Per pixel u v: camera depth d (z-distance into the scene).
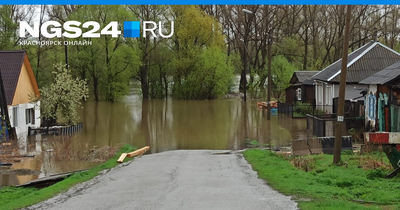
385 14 62.44
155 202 10.51
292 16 70.19
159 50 68.50
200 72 65.06
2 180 16.17
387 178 13.20
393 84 21.12
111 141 27.64
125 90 64.38
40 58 57.50
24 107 31.33
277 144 25.33
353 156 17.52
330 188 11.91
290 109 39.41
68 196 12.07
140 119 40.50
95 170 17.05
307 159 17.50
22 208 10.68
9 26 52.19
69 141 22.42
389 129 22.33
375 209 9.17
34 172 17.58
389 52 34.44
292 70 57.56
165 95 70.50
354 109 29.22
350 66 33.47
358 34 71.88
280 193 11.32
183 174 15.34
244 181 13.55
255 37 68.81
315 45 69.12
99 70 61.84
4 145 23.95
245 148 24.48
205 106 54.78
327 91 37.34
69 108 31.61
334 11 65.56
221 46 68.00
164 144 26.56
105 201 10.96
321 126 25.77
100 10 60.19
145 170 16.58
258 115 42.41
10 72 30.27
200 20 63.94
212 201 10.44
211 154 21.75
